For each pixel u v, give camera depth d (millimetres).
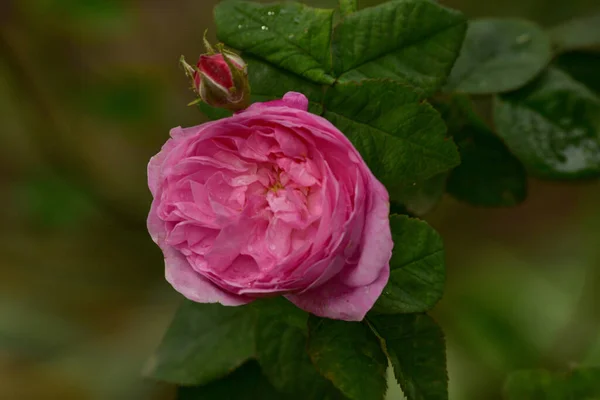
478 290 783
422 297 584
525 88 653
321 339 587
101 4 878
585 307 760
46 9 893
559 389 684
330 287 564
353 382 584
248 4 604
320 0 735
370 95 592
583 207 843
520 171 651
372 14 604
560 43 664
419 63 605
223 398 640
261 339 629
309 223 564
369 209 560
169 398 929
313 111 597
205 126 566
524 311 769
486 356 761
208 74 564
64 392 959
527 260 853
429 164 593
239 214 566
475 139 650
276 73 603
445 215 914
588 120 648
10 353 986
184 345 642
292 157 567
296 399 629
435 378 586
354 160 556
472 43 653
